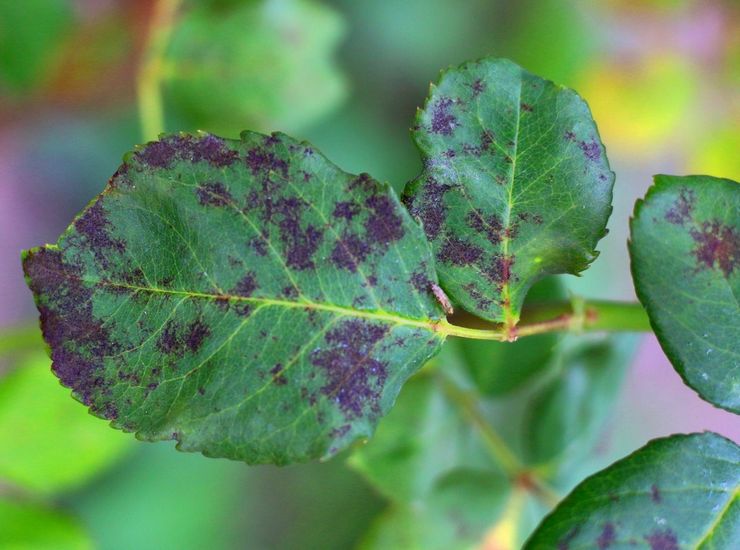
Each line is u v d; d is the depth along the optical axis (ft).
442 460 0.91
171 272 0.71
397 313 0.72
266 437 0.71
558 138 0.73
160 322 0.71
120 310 0.71
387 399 0.72
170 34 1.00
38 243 1.49
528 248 0.74
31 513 0.96
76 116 1.28
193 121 1.03
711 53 1.36
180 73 1.01
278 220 0.72
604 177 0.73
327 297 0.72
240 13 1.01
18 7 1.01
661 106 1.38
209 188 0.71
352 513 1.34
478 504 0.91
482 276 0.74
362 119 1.40
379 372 0.72
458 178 0.73
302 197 0.72
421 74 1.43
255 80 1.02
